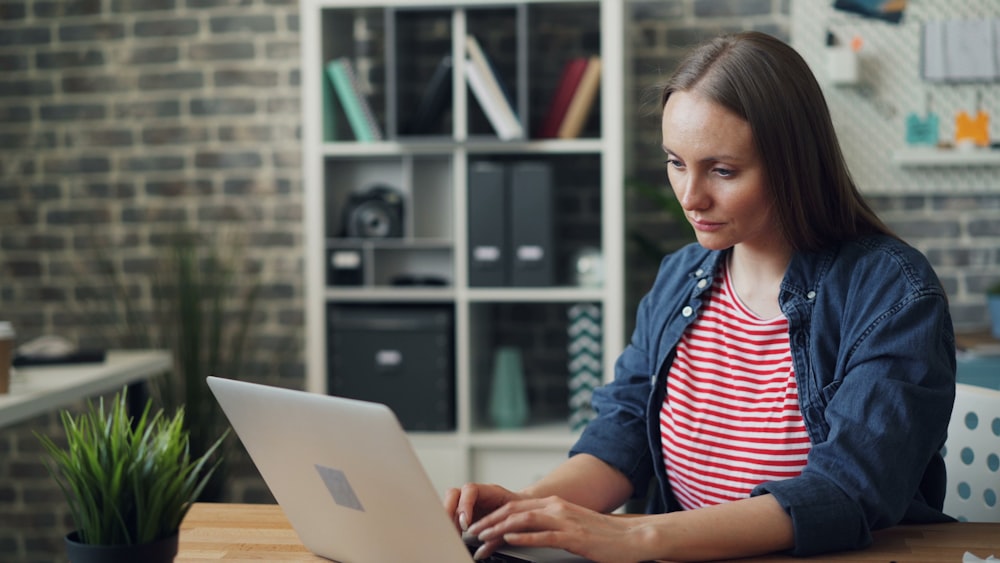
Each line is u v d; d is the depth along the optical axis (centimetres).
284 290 385
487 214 337
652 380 163
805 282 146
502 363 350
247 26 381
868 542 130
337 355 343
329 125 347
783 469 148
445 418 340
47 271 395
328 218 358
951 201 358
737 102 133
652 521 128
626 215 356
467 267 339
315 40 337
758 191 137
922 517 144
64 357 297
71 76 389
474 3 330
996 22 348
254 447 128
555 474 160
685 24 365
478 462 342
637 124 370
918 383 134
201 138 385
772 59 136
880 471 129
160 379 371
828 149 141
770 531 127
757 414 151
